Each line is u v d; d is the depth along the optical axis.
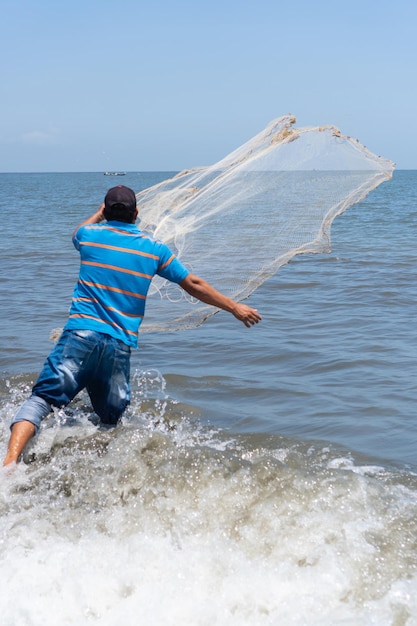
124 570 3.19
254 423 5.29
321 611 2.92
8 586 3.10
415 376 6.49
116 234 4.56
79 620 2.96
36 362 7.05
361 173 5.63
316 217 5.57
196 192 5.74
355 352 7.38
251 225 5.61
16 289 11.76
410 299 10.54
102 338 4.47
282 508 3.61
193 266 5.65
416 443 4.86
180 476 3.93
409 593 2.99
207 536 3.45
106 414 4.69
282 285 11.99
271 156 5.69
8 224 26.94
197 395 5.99
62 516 3.67
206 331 8.44
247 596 3.02
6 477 4.09
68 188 85.69
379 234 21.20
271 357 7.22
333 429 5.15
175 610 2.97
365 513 3.57
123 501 3.80
